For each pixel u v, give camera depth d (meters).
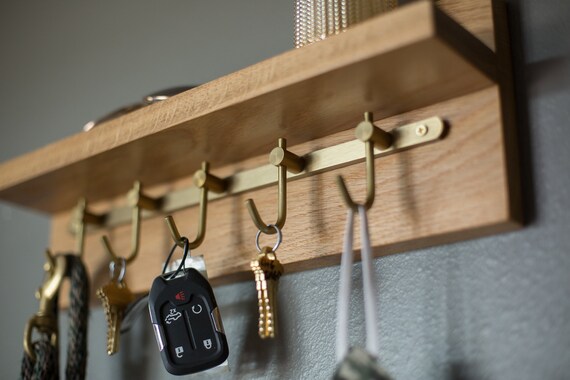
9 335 0.95
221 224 0.73
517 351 0.56
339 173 0.66
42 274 0.94
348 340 0.65
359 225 0.63
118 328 0.72
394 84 0.58
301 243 0.67
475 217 0.57
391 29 0.52
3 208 1.02
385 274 0.64
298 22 0.65
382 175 0.63
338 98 0.60
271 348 0.70
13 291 0.97
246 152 0.72
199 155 0.73
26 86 1.06
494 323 0.58
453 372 0.58
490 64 0.58
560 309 0.55
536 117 0.59
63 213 0.89
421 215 0.60
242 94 0.61
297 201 0.68
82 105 0.98
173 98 0.66
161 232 0.78
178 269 0.67
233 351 0.72
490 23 0.60
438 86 0.59
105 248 0.77
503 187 0.56
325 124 0.66
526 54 0.61
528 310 0.56
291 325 0.69
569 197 0.56
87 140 0.72
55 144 0.75
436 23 0.51
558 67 0.59
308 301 0.69
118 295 0.73
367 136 0.60
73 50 1.01
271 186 0.71
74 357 0.76
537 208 0.58
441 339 0.60
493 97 0.58
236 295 0.74
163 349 0.65
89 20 1.01
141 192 0.78
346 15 0.63
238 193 0.72
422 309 0.61
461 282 0.60
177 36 0.90
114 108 0.94
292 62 0.58
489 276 0.59
